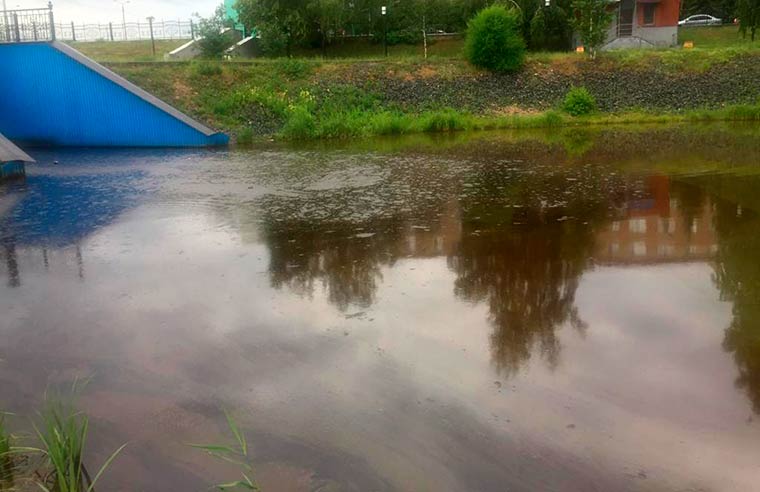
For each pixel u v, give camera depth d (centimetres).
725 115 2600
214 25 3116
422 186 1315
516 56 3011
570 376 494
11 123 2192
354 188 1309
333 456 400
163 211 1109
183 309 646
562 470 382
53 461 374
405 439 415
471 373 500
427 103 2798
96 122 2158
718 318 598
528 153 1800
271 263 795
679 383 480
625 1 3578
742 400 455
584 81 2981
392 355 534
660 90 2884
